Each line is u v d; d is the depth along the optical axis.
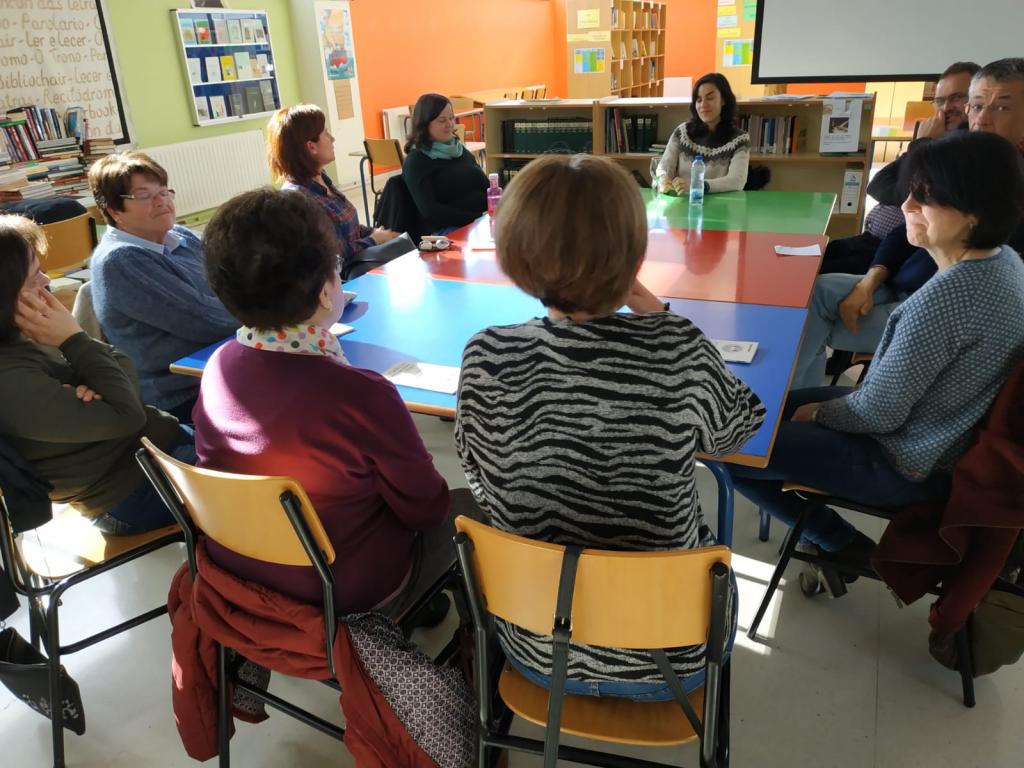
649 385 0.88
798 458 1.55
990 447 1.30
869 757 1.45
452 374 1.61
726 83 3.53
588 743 1.51
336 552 1.17
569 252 0.85
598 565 0.86
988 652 1.50
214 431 1.12
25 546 1.54
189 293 1.97
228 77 6.16
